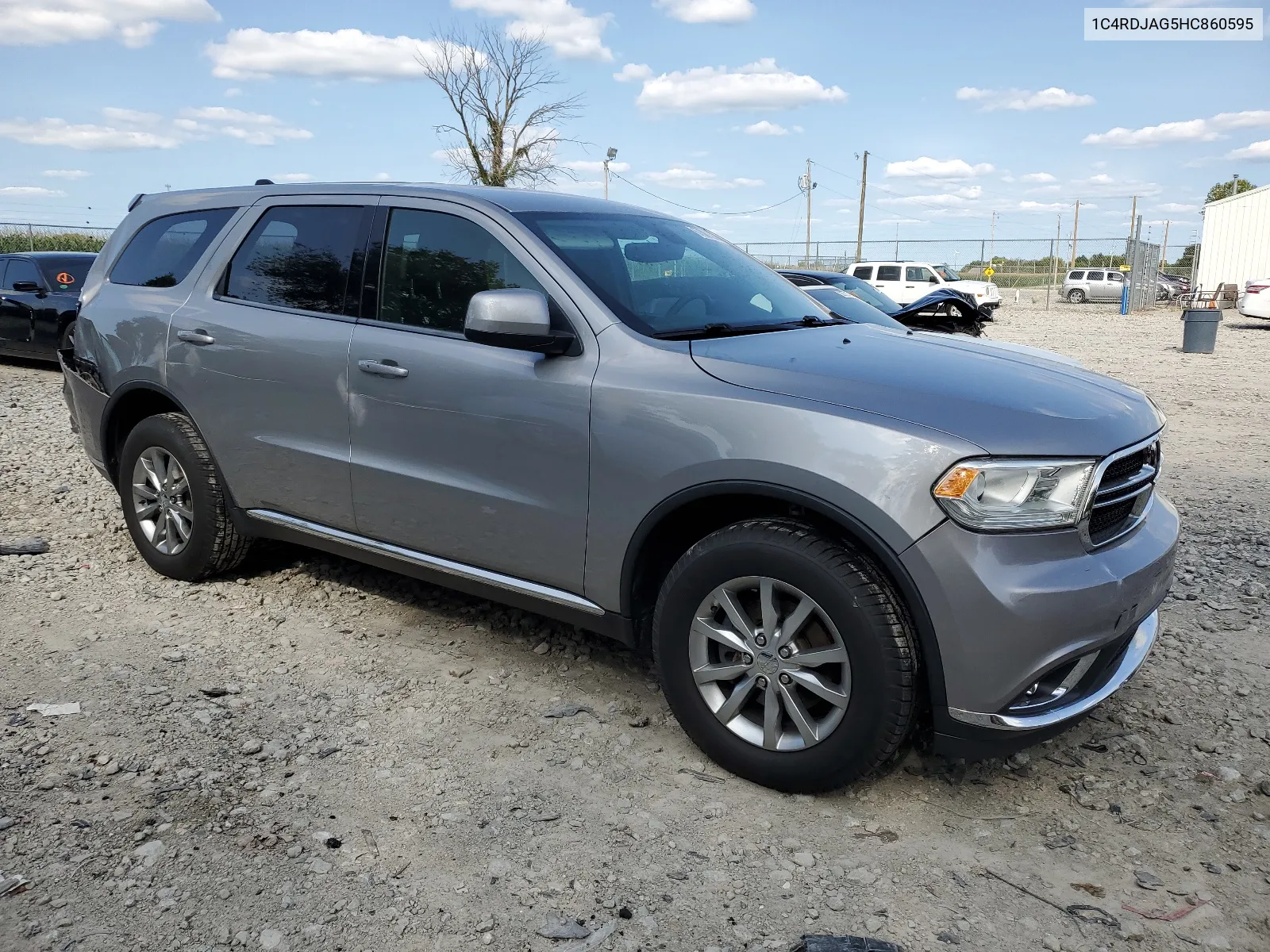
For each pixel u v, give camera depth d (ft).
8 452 25.32
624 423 10.06
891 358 10.44
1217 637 13.96
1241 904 8.23
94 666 12.22
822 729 9.34
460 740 10.68
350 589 15.17
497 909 7.95
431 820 9.15
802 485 9.00
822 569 8.95
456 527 11.64
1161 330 81.87
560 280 10.93
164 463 15.15
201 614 14.07
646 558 10.42
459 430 11.34
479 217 11.76
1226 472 25.07
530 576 11.27
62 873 8.17
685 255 12.77
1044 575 8.60
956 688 8.75
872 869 8.63
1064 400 9.59
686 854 8.77
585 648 13.20
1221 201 111.65
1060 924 7.94
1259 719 11.50
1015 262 143.54
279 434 13.28
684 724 10.27
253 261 13.89
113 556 16.56
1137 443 9.46
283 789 9.58
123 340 15.07
